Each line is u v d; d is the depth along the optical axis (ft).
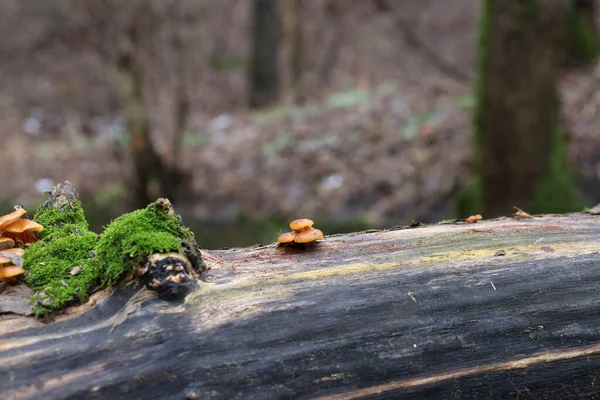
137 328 3.13
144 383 3.07
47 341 3.10
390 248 3.59
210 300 3.23
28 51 19.94
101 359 3.07
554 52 7.12
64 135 15.85
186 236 3.35
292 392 3.17
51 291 3.21
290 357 3.18
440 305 3.35
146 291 3.19
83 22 17.58
